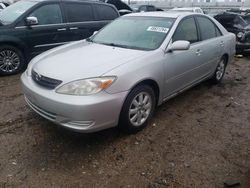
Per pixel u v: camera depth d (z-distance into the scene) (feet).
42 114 11.68
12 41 20.51
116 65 11.57
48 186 9.46
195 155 11.40
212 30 18.39
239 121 14.62
